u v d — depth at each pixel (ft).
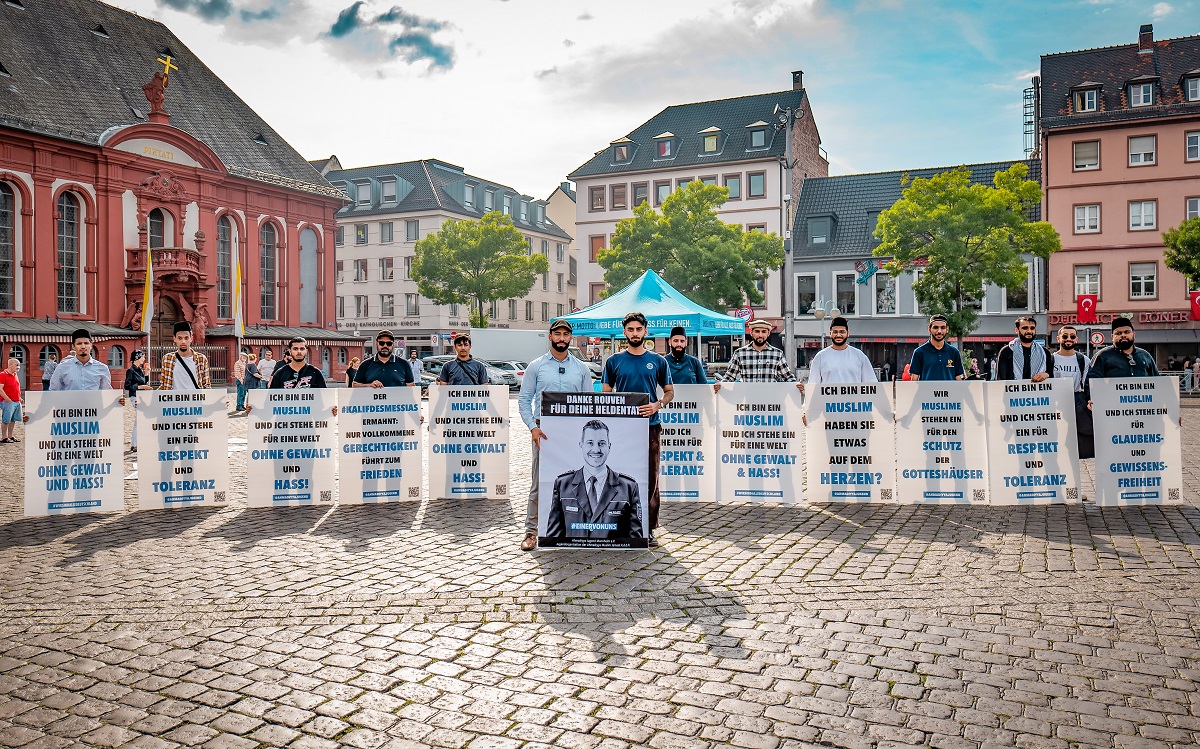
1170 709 13.32
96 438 31.58
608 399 24.32
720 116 200.64
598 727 12.91
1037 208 160.97
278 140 167.53
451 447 33.83
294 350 34.47
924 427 32.09
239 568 22.65
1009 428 31.81
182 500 32.42
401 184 226.99
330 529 28.02
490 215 180.65
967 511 30.63
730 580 21.02
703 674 14.90
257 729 12.89
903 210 120.26
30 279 119.96
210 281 143.74
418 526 28.43
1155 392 31.19
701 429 32.89
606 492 24.30
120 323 130.31
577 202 206.39
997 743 12.28
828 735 12.58
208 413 32.63
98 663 15.58
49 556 24.26
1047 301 153.07
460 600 19.39
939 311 121.49
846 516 29.81
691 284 140.46
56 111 125.08
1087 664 15.20
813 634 16.96
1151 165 143.02
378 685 14.53
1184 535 25.91
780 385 32.32
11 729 12.85
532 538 25.02
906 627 17.34
